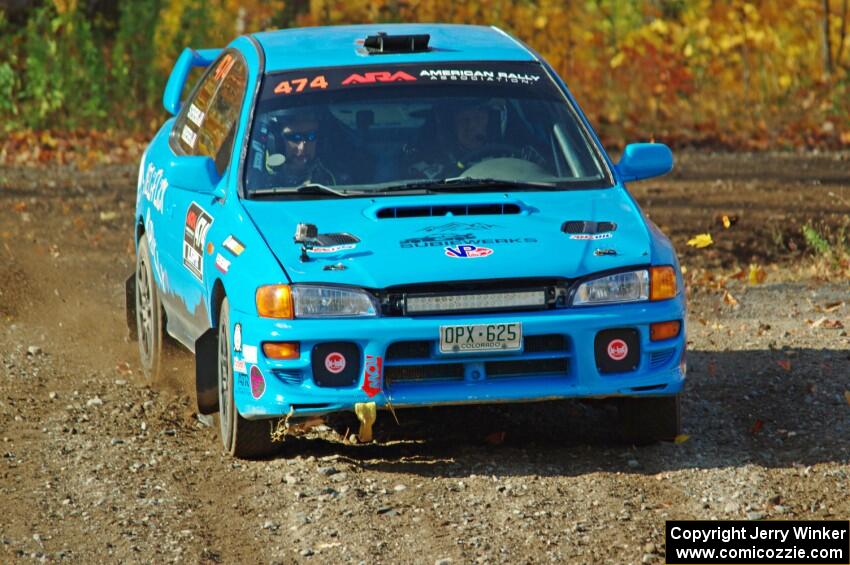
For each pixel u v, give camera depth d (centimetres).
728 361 2388
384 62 2145
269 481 1791
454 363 1748
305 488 1747
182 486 1783
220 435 2033
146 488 1773
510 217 1869
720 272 3303
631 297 1778
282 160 1995
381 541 1547
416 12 5831
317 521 1625
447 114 2053
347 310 1731
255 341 1762
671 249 1869
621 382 1770
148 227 2433
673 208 3981
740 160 4719
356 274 1739
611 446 1920
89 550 1548
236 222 1897
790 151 4884
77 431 2055
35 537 1590
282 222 1861
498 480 1762
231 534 1598
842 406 2062
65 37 5425
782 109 5553
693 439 1941
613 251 1798
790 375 2256
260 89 2097
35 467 1873
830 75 5775
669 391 1797
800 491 1692
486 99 2084
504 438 1975
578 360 1755
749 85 5819
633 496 1692
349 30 2372
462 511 1647
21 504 1714
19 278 3234
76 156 4856
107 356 2594
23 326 2817
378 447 1941
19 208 4053
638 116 5512
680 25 5991
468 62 2158
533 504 1664
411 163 1994
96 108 5306
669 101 5569
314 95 2073
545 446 1928
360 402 1731
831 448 1864
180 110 2620
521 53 2212
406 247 1781
